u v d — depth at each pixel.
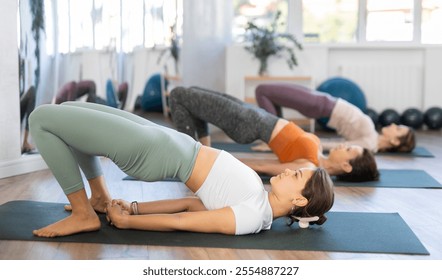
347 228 2.74
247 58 7.46
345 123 5.14
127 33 6.02
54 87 4.52
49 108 2.50
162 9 7.57
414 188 3.79
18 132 4.04
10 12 3.92
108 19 5.42
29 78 4.20
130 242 2.46
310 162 3.76
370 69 7.60
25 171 4.08
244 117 3.88
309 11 7.75
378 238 2.59
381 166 4.68
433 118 7.35
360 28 7.69
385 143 5.40
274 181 2.62
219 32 6.98
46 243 2.43
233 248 2.41
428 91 7.60
